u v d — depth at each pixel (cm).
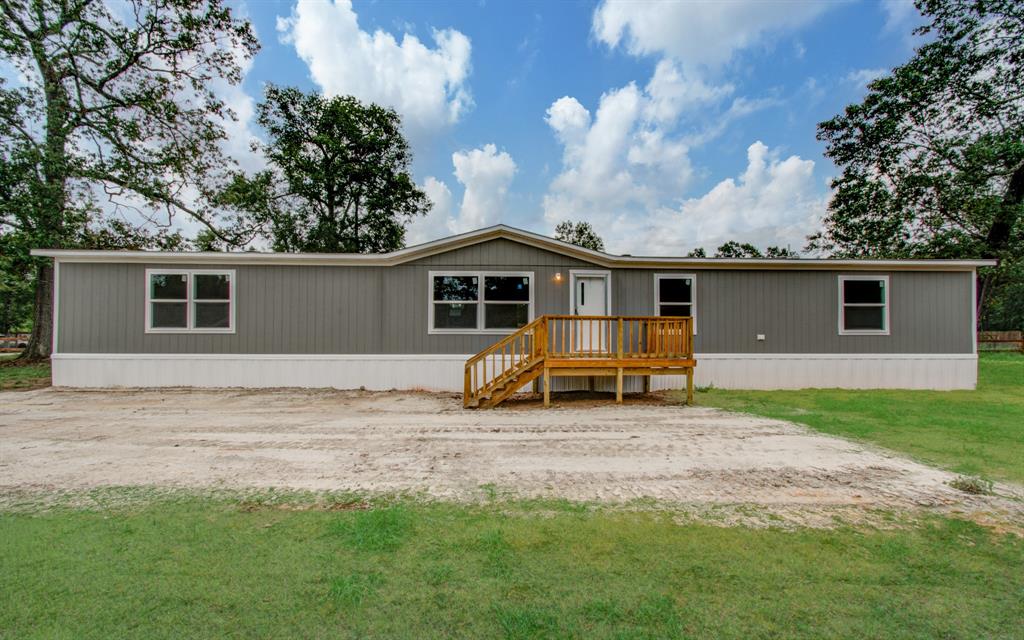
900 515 310
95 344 936
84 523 294
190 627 189
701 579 226
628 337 970
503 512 314
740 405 774
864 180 1869
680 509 320
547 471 412
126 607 202
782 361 986
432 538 271
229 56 1752
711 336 987
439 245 954
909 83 1717
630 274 985
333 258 948
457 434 565
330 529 284
